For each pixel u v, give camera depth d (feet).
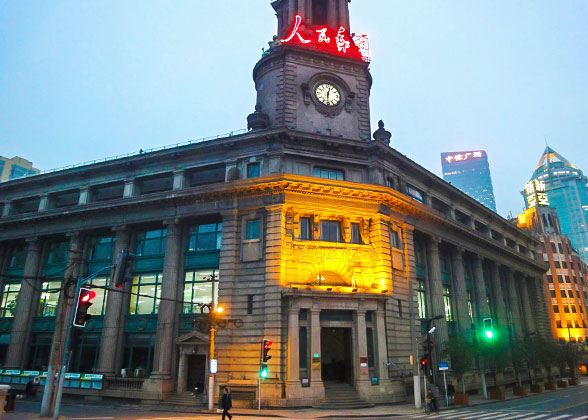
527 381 188.24
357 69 144.36
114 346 123.13
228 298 112.57
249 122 132.77
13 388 127.85
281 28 162.61
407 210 135.74
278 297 107.55
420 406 100.83
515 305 203.21
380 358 109.70
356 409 99.04
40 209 152.25
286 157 123.03
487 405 111.96
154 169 137.28
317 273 113.09
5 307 149.38
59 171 149.69
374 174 128.47
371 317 113.91
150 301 126.62
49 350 134.82
